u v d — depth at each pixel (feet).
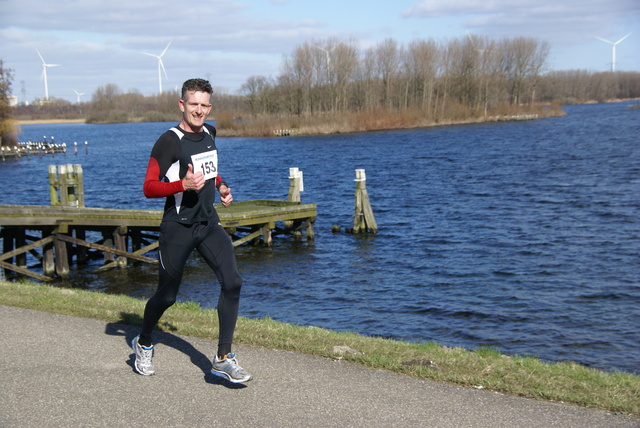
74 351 18.85
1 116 216.54
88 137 348.59
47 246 51.26
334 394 15.64
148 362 16.83
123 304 26.09
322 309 40.06
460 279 47.47
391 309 39.83
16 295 26.99
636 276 46.93
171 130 15.53
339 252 59.62
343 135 284.00
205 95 15.53
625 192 90.07
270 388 15.99
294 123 309.42
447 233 66.59
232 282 15.84
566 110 487.61
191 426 13.79
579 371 18.39
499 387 16.12
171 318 23.43
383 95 347.56
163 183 14.90
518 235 63.87
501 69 394.11
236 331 21.13
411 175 126.21
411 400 15.30
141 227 57.72
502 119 359.46
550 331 34.96
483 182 109.81
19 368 17.28
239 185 120.88
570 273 48.34
